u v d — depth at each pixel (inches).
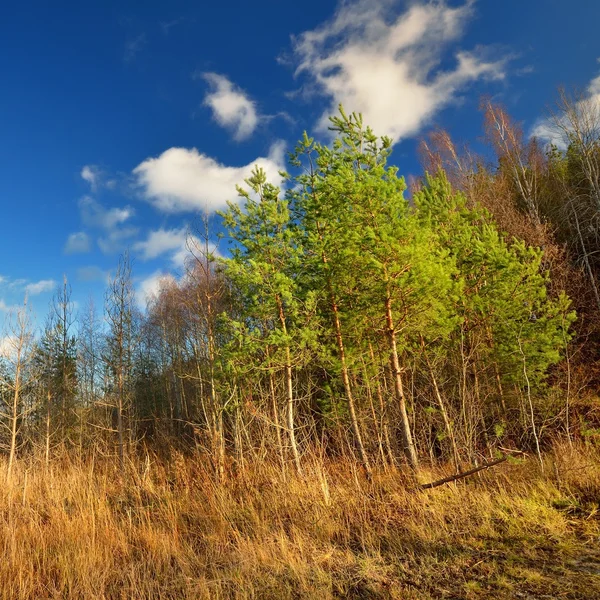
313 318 447.8
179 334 785.6
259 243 474.6
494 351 425.7
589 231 722.8
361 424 487.2
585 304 622.8
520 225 683.4
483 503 272.8
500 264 411.5
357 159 441.4
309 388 495.2
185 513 340.8
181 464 438.9
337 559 232.8
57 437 743.7
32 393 727.7
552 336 424.8
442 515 267.7
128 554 268.7
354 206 397.1
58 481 429.7
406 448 380.8
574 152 808.9
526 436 413.4
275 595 197.2
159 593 209.2
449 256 435.5
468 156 927.0
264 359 463.2
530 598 171.5
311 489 339.6
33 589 227.1
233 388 479.8
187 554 261.3
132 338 707.4
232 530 290.4
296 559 227.8
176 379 935.0
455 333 425.7
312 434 526.3
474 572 199.3
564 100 762.8
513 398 437.4
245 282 467.2
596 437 378.0
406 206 414.0
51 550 272.7
